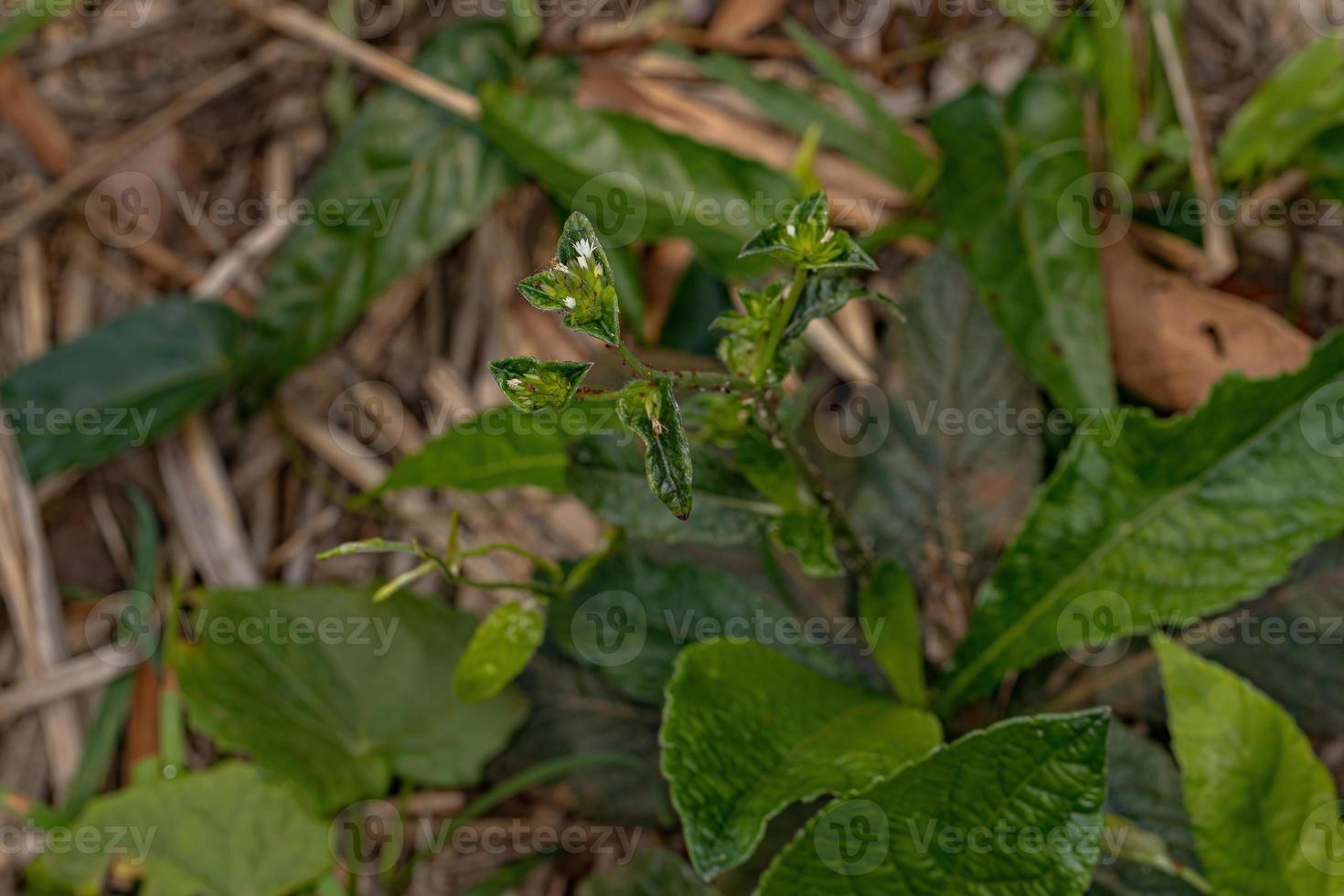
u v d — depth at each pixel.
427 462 0.72
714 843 0.69
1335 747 0.76
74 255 0.83
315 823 0.75
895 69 0.82
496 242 0.82
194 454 0.81
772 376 0.68
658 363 0.78
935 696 0.75
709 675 0.71
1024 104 0.78
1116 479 0.73
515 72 0.81
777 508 0.71
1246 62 0.82
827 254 0.66
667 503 0.64
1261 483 0.73
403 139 0.80
